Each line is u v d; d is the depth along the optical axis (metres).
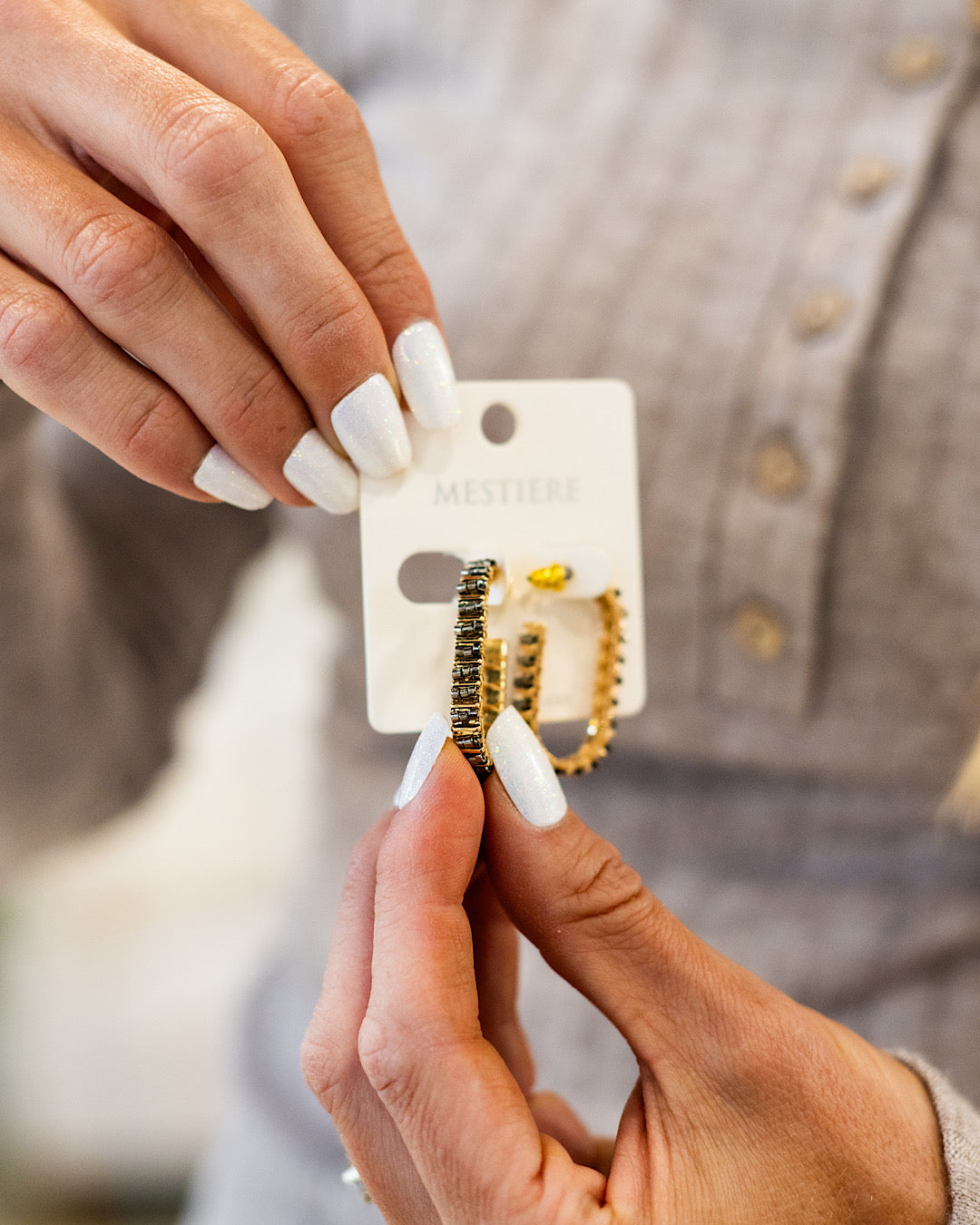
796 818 0.34
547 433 0.25
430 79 0.38
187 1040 0.72
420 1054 0.22
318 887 0.39
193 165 0.21
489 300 0.34
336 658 0.39
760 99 0.34
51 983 0.72
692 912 0.35
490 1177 0.21
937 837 0.34
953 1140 0.23
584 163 0.35
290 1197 0.36
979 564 0.32
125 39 0.22
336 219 0.23
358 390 0.23
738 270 0.33
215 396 0.22
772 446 0.32
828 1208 0.23
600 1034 0.34
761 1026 0.23
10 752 0.39
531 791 0.23
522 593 0.25
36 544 0.37
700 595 0.33
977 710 0.33
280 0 0.38
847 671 0.33
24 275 0.22
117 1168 0.71
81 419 0.23
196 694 0.48
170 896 0.73
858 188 0.32
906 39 0.33
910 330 0.32
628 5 0.36
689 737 0.34
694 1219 0.22
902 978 0.34
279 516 0.44
